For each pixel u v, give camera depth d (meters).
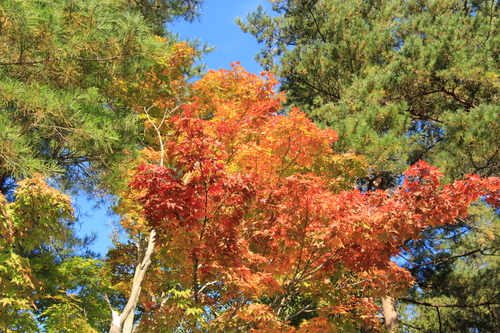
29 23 7.82
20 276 6.16
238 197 6.12
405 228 6.28
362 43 16.83
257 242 7.29
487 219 13.87
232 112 8.48
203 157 5.75
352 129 12.61
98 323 10.23
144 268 6.65
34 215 6.51
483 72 13.40
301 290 7.65
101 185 9.80
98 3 8.78
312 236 6.53
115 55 9.32
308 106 17.70
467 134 11.59
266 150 7.45
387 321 13.52
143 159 8.86
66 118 8.61
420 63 13.88
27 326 7.23
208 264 6.13
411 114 15.63
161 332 6.00
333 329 6.99
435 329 17.25
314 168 8.79
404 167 12.48
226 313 7.07
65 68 9.06
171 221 5.70
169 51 10.16
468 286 15.94
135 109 10.95
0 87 7.89
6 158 7.56
